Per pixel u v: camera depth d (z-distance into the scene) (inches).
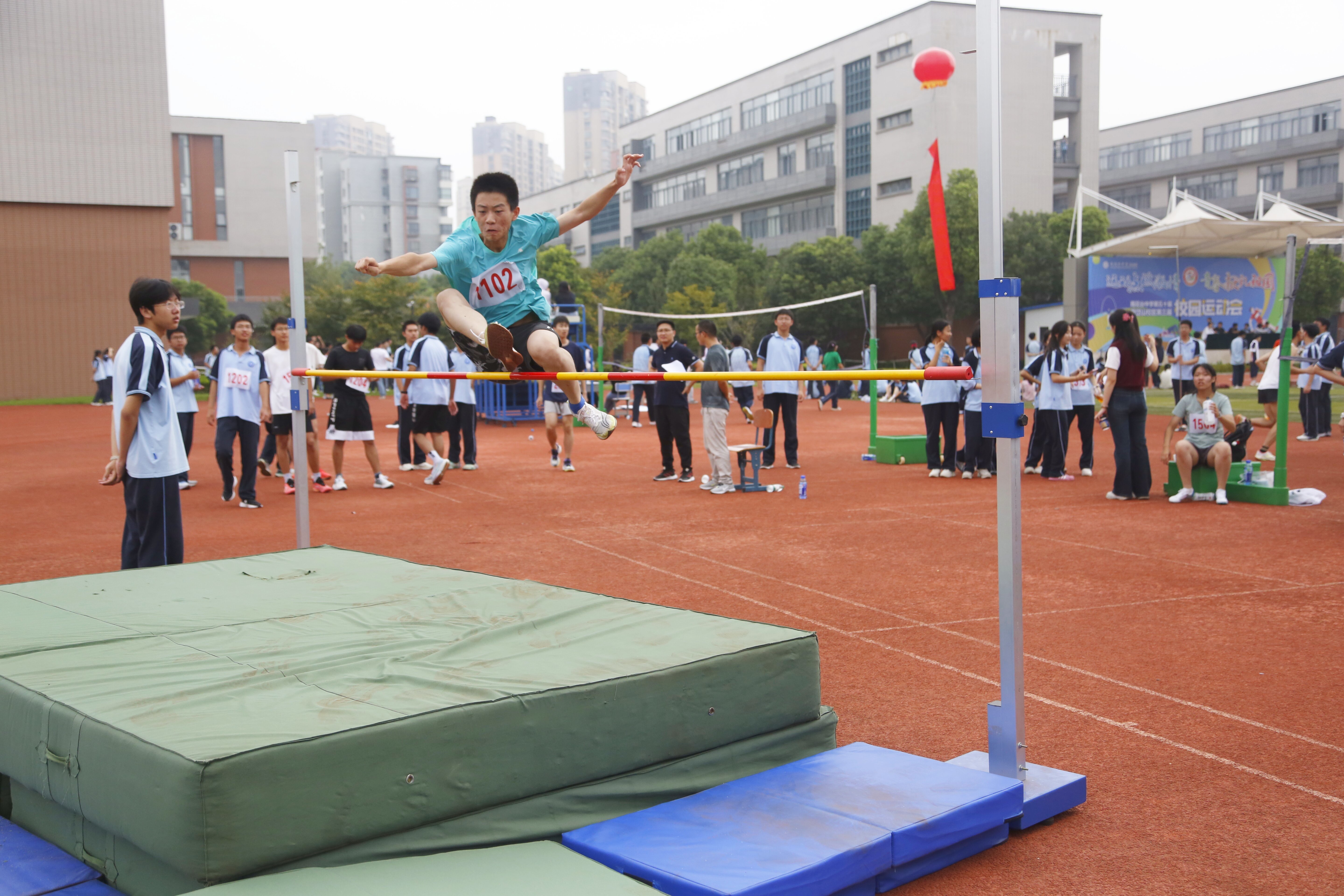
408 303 1836.9
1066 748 139.8
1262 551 276.4
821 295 1947.6
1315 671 171.2
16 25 1312.7
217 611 150.8
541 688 109.3
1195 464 372.5
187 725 97.5
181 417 382.9
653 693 116.6
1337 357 349.7
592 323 2041.1
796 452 502.9
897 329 2092.8
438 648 127.3
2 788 119.9
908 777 119.9
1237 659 178.5
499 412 854.5
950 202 1716.3
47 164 1337.4
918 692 163.3
